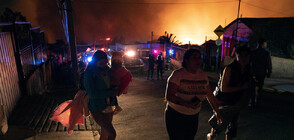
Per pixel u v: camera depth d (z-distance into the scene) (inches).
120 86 113.1
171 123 102.7
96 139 158.6
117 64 111.2
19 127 166.2
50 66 539.8
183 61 96.8
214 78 530.6
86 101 112.7
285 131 170.4
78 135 163.3
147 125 190.5
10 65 220.8
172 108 101.0
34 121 185.9
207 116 212.4
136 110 239.5
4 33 215.3
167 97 96.5
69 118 116.3
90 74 102.6
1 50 198.7
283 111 225.5
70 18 385.1
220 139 154.1
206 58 898.7
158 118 210.8
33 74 309.0
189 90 96.1
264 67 222.1
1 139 143.2
